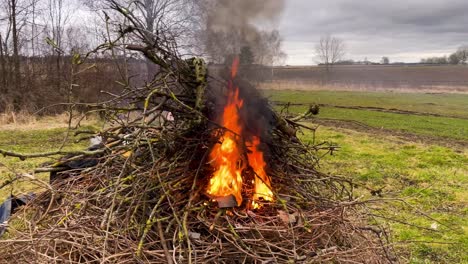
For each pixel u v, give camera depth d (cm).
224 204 282
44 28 1838
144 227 268
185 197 294
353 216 352
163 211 285
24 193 393
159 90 306
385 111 1855
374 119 1588
